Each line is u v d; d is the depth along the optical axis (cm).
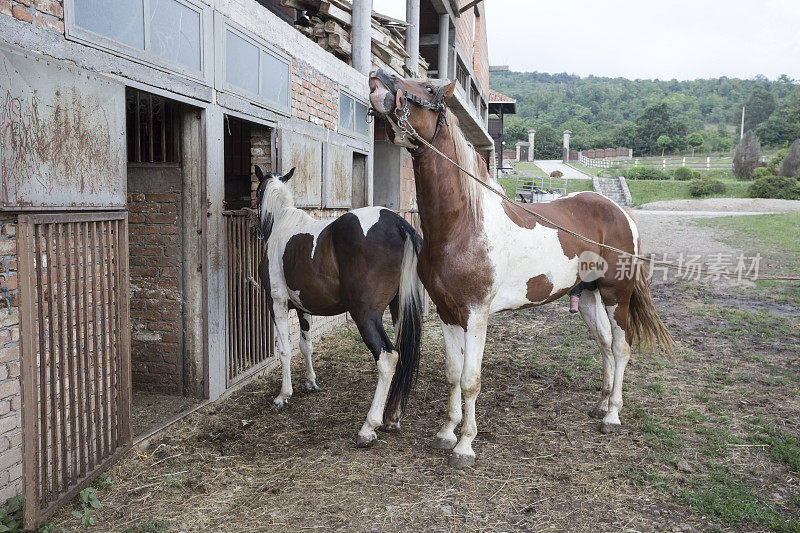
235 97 438
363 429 362
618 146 7894
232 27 429
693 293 984
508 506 290
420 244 369
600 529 271
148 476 321
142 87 333
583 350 607
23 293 246
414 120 300
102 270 307
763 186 2325
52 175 265
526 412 426
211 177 417
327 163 612
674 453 353
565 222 373
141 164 421
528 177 3706
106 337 313
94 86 292
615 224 393
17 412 268
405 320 368
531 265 346
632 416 415
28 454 251
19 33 249
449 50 1141
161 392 438
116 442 328
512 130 8244
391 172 943
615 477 321
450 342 350
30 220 248
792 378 507
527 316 798
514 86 18162
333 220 408
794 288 1015
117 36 312
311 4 673
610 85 14475
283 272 423
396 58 834
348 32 741
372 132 775
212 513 283
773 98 7506
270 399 453
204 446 362
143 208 425
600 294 405
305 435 382
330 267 392
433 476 322
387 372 368
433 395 467
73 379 285
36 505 256
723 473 324
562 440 374
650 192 2919
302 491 305
